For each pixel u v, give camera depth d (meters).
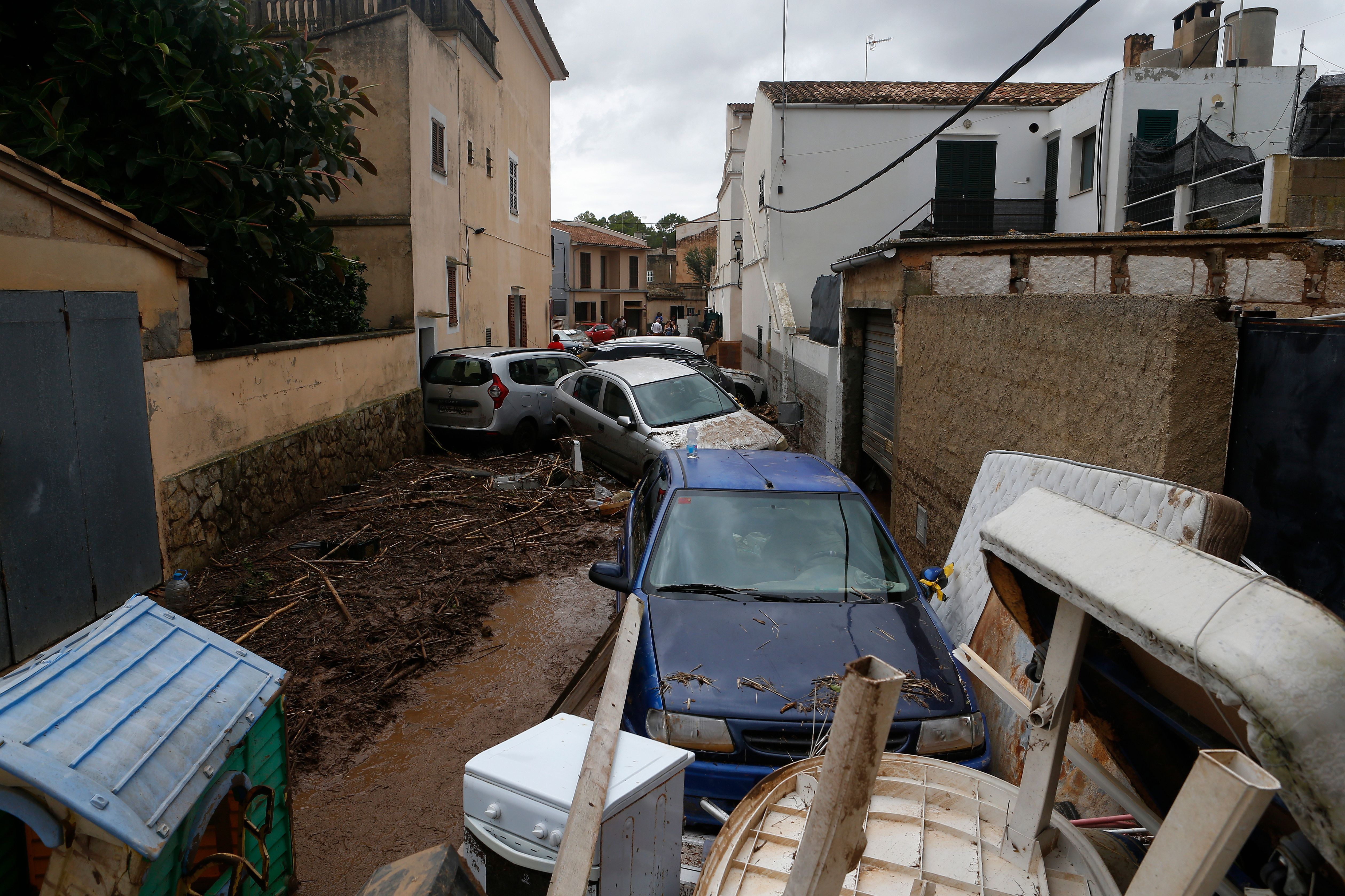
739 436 9.91
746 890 2.34
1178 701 1.85
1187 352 3.64
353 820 4.17
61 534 5.61
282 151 8.75
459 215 15.77
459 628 6.55
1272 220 8.99
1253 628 1.41
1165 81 14.30
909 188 18.83
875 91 19.20
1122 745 2.24
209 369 7.63
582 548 8.74
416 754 4.81
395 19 12.51
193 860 2.53
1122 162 14.49
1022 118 18.44
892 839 2.39
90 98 7.46
